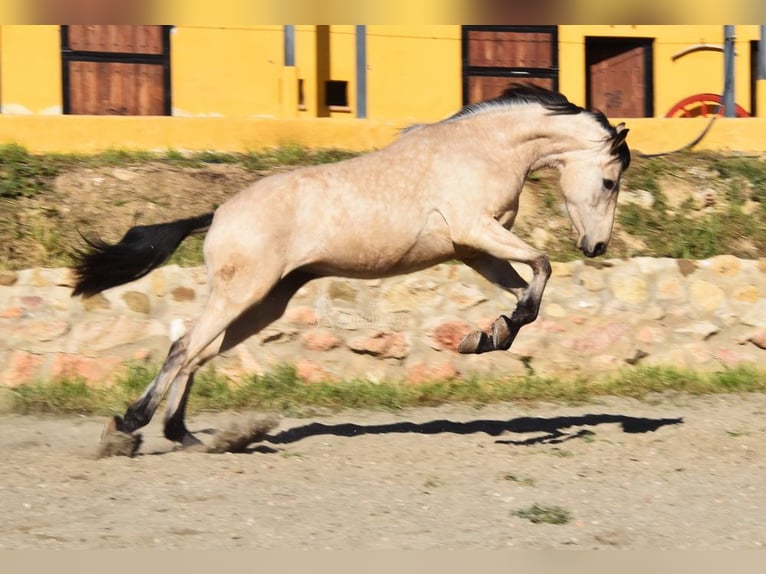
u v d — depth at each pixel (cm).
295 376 1131
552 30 1950
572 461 867
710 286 1257
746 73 2030
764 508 743
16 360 1109
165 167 1352
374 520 700
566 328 1207
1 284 1138
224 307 846
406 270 878
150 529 675
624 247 1301
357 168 858
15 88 1800
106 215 1252
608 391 1159
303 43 1850
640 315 1228
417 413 1077
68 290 1142
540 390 1146
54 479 786
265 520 696
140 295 1152
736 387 1178
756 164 1466
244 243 836
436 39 1898
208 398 1082
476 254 883
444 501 748
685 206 1370
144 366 1123
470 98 1923
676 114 2042
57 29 1809
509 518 709
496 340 858
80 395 1080
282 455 869
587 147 889
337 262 855
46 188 1280
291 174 859
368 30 1869
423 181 856
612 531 684
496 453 888
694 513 729
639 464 859
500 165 873
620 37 2003
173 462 836
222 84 1856
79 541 653
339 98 1894
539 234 1293
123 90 1838
